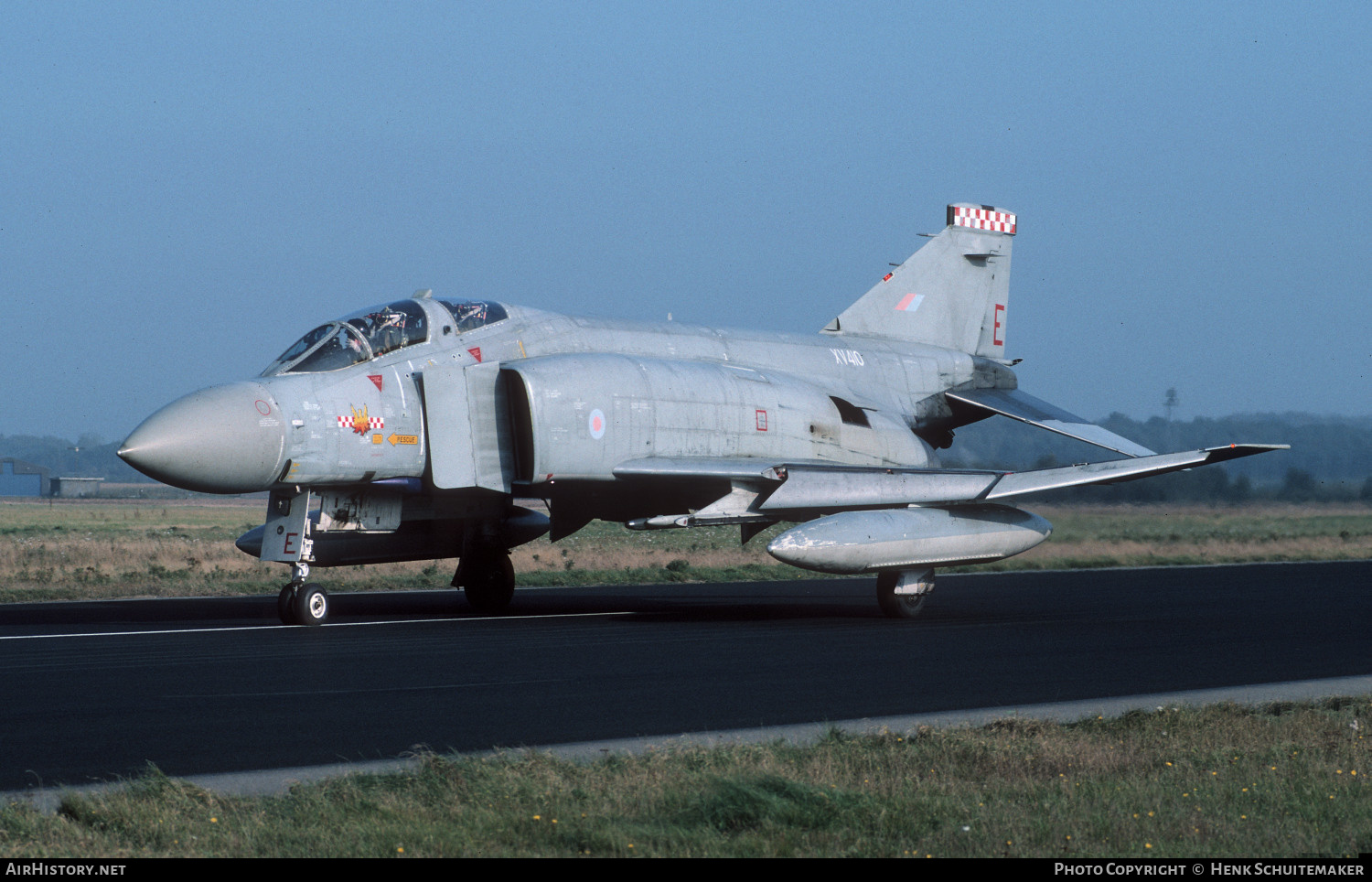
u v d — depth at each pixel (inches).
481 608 1547.7
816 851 466.3
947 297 1979.6
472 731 702.5
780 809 507.5
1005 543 1472.7
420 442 1364.4
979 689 882.1
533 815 501.0
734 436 1529.3
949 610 1574.8
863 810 514.3
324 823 489.7
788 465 1405.0
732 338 1700.3
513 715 751.7
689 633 1238.9
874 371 1813.5
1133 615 1507.1
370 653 1047.0
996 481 1419.8
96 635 1179.3
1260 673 984.9
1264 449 1302.9
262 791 556.7
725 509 1427.2
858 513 1375.5
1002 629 1306.6
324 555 1408.7
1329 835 499.2
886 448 1700.3
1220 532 3228.3
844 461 1651.1
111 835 477.7
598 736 694.5
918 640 1195.9
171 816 492.1
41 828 479.5
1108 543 2987.2
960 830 490.0
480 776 561.0
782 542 1305.4
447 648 1091.9
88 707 768.9
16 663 968.9
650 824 493.4
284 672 925.2
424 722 727.7
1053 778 590.6
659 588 1977.1
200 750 643.5
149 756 629.6
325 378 1314.0
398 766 608.1
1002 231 2046.0
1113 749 649.6
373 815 501.4
